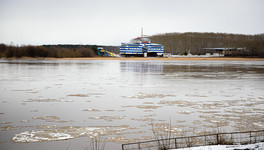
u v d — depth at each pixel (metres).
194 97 30.83
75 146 15.80
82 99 29.55
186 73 63.34
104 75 57.84
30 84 41.84
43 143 16.22
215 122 20.52
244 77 53.53
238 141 15.73
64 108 25.09
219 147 12.51
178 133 18.00
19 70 69.62
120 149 15.32
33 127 19.22
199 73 63.28
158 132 18.23
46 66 88.12
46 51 180.88
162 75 58.00
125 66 92.19
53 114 22.84
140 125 19.83
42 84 41.94
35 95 31.86
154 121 20.88
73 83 43.47
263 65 100.38
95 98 30.17
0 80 46.97
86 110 24.34
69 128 19.03
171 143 15.92
